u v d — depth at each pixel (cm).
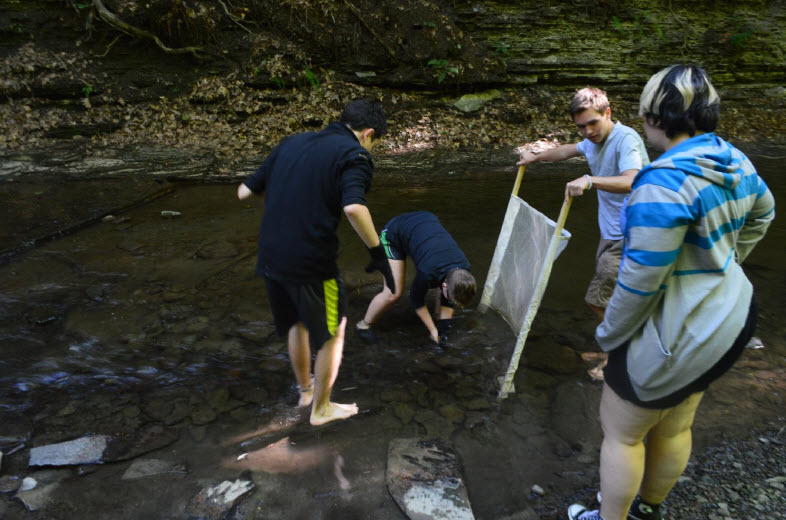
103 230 487
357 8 862
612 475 175
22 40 770
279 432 252
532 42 937
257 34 831
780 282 403
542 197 603
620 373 167
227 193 600
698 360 154
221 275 407
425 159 731
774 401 277
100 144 703
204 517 203
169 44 802
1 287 377
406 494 216
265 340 327
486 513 211
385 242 331
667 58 972
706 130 156
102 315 347
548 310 368
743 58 996
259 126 768
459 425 260
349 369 303
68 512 203
